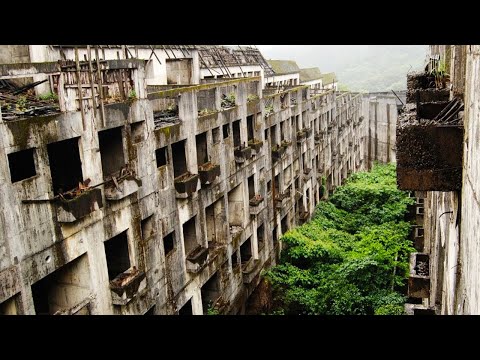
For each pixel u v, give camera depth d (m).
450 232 11.66
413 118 10.45
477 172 7.30
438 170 9.42
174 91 18.52
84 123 13.84
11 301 11.92
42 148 12.46
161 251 17.86
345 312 24.20
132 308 16.03
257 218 27.59
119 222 15.45
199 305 20.75
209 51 40.97
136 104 16.16
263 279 27.59
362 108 72.00
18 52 20.86
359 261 27.59
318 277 28.44
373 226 37.75
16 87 18.38
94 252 14.40
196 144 22.28
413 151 9.48
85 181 14.05
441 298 16.19
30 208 12.09
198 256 19.89
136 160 16.17
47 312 15.48
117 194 14.62
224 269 23.09
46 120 12.53
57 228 12.96
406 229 36.41
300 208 38.28
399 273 29.55
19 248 11.78
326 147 47.19
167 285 18.28
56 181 17.16
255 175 27.23
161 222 17.89
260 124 27.77
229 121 23.52
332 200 45.44
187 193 18.84
